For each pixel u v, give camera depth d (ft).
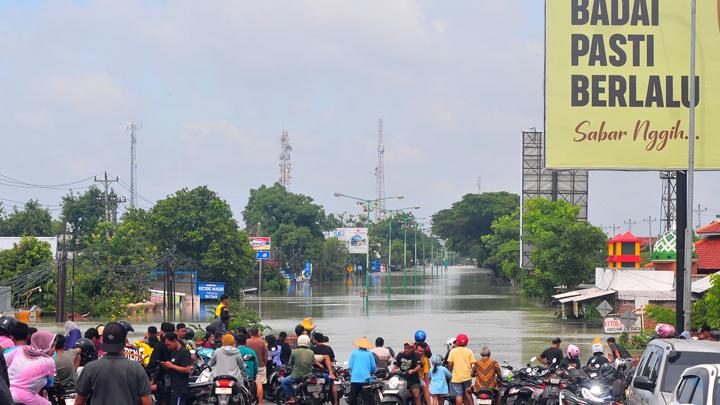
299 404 79.77
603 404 66.95
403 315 265.95
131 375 41.27
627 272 260.01
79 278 284.00
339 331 202.08
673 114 113.50
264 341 87.56
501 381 78.54
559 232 347.97
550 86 113.91
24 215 525.75
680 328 116.16
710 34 113.09
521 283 405.59
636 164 113.39
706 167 112.68
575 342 182.50
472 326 223.30
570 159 113.70
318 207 654.12
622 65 113.50
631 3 113.50
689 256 110.42
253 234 598.75
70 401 60.13
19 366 46.68
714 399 46.01
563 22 113.91
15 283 264.31
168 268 284.41
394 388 74.84
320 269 649.61
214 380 68.64
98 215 524.11
